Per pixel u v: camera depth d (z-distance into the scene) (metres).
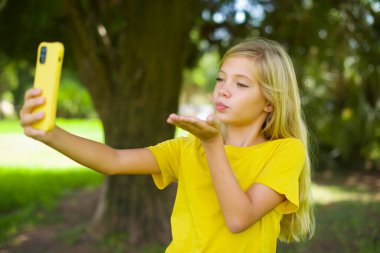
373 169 11.89
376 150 12.43
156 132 4.94
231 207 1.28
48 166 11.70
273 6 6.14
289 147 1.52
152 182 5.20
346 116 11.77
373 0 6.10
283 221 1.79
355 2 6.27
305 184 1.72
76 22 5.00
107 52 5.23
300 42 6.14
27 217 6.33
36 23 4.37
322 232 5.46
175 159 1.62
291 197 1.42
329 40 6.53
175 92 5.03
